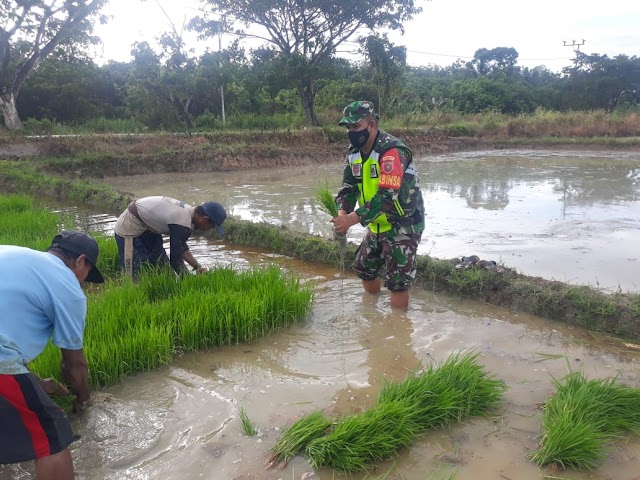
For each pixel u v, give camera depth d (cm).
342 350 436
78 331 273
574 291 496
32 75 2784
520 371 397
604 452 298
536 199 1145
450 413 331
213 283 521
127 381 387
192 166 1823
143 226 537
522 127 2939
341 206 532
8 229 759
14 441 245
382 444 296
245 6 2445
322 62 2614
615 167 1809
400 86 3219
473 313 514
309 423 314
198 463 294
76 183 1234
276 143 2186
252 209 1068
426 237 800
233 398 362
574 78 5269
